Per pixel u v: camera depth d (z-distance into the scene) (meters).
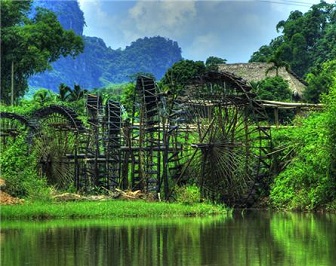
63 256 24.44
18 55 99.00
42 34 101.81
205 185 45.88
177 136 51.06
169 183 47.97
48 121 57.00
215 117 46.41
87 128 57.81
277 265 22.31
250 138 48.00
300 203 44.59
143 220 36.69
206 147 45.72
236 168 45.78
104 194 50.00
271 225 34.34
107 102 53.34
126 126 50.75
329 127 43.94
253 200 46.72
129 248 26.25
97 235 30.09
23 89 104.12
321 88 82.62
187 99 47.25
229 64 100.81
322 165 43.69
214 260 23.45
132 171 48.94
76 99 92.62
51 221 36.00
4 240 28.50
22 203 42.06
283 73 93.38
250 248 26.12
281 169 47.31
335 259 23.38
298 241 27.98
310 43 128.50
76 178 52.16
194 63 78.25
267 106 53.69
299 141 47.03
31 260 23.58
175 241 28.17
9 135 55.53
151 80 47.88
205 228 32.84
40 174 51.91
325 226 33.72
